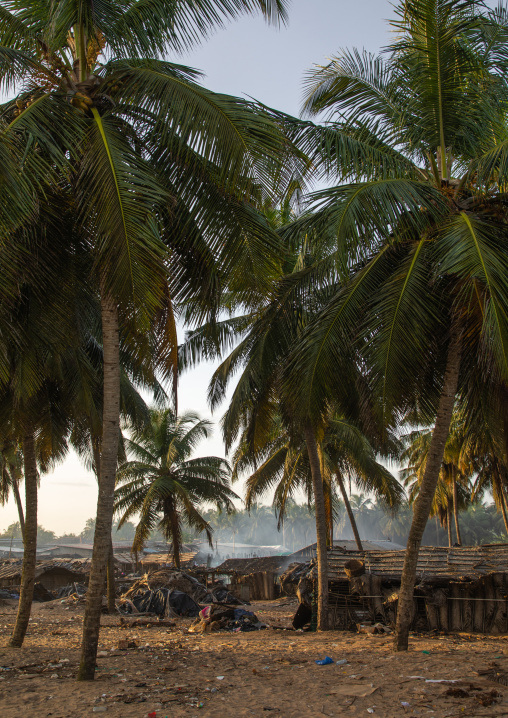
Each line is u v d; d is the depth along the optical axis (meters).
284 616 20.97
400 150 11.22
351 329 10.15
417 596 14.55
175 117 8.11
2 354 8.01
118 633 14.77
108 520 7.96
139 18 8.95
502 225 9.62
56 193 8.53
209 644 12.12
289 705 6.51
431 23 9.88
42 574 33.16
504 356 7.80
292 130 10.09
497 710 6.02
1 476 27.69
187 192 8.98
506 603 13.76
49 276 9.11
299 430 14.67
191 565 36.31
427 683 7.35
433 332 10.35
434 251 9.47
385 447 11.05
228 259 8.96
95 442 16.34
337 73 11.52
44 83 8.68
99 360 15.43
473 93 10.43
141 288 7.61
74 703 6.46
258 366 14.55
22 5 8.78
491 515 78.75
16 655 10.23
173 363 10.33
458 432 25.16
